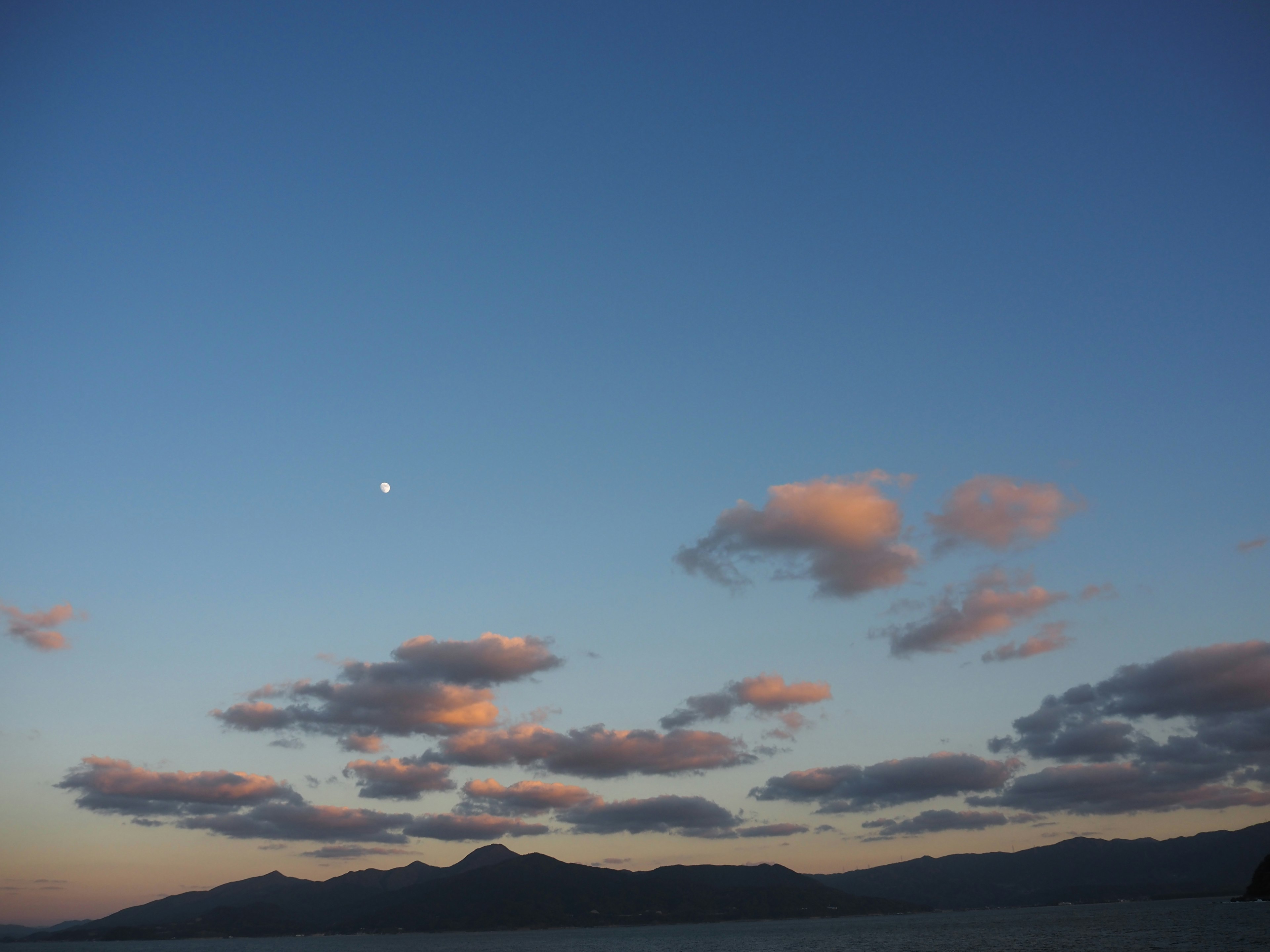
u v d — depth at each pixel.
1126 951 163.12
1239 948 155.50
